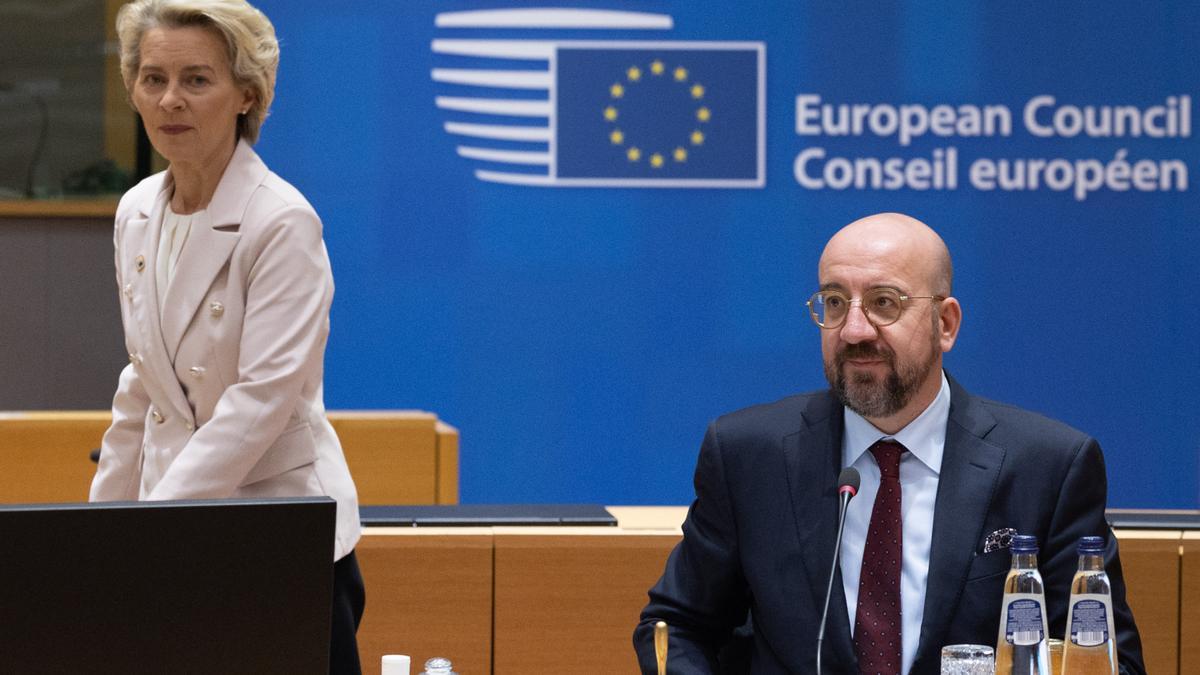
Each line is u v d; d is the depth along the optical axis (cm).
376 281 1789
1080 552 511
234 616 362
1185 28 1789
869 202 1795
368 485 1318
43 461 1258
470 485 1805
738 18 1777
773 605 620
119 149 1864
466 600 902
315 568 367
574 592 906
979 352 1811
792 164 1788
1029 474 615
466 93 1783
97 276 1703
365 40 1773
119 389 708
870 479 626
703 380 1806
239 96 671
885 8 1781
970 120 1791
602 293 1798
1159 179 1798
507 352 1802
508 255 1794
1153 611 893
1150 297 1808
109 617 353
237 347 659
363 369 1791
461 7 1773
